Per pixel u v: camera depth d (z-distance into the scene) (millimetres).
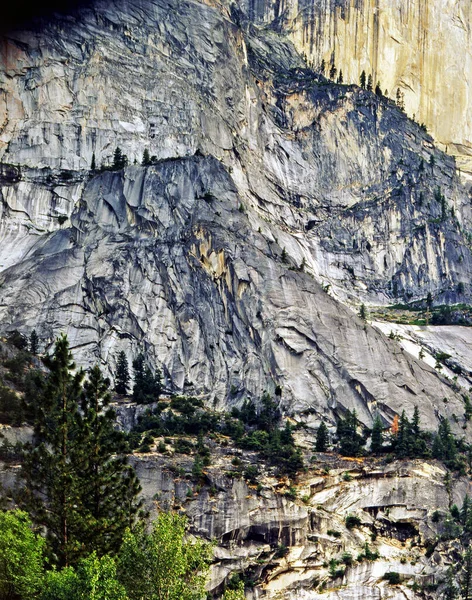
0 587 139500
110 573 138250
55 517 153125
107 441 160375
